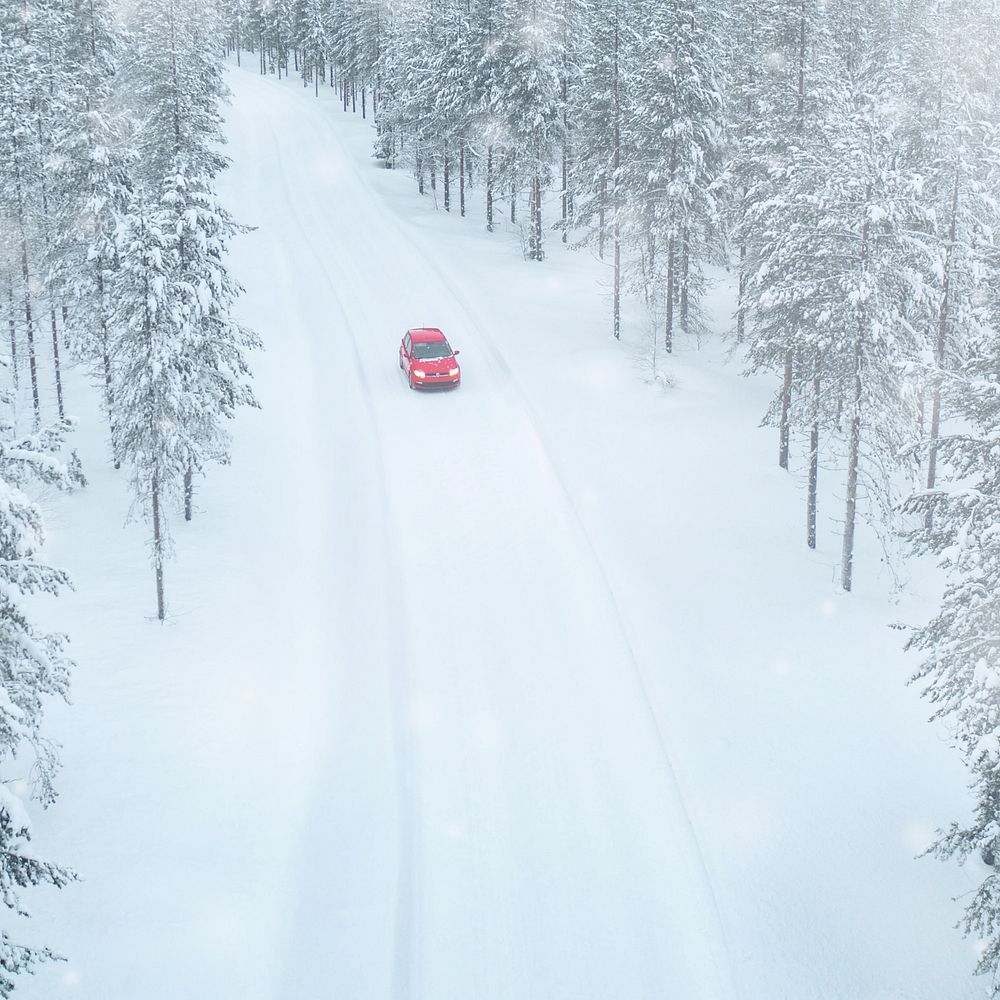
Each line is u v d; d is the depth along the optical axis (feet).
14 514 35.60
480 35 152.15
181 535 76.48
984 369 49.67
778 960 43.19
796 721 58.80
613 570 72.95
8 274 96.17
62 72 96.07
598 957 42.98
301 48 337.31
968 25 84.64
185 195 74.02
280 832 49.37
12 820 32.04
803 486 90.38
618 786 53.01
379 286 135.33
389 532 77.20
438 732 56.90
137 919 42.75
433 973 41.96
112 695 57.41
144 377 63.31
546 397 100.78
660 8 108.99
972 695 38.63
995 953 37.58
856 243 69.87
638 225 116.57
